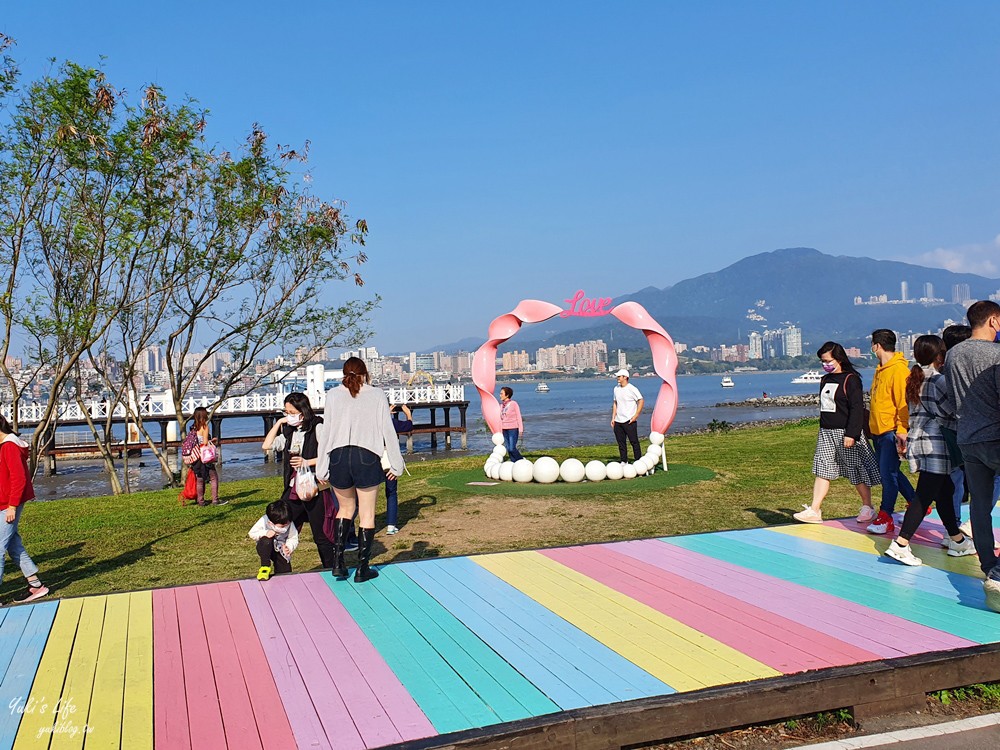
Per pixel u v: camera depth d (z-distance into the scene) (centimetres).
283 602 501
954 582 530
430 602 496
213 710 346
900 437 661
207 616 474
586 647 413
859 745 351
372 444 538
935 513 768
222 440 3478
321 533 642
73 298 1614
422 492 1203
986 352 477
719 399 10375
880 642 415
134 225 1582
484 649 413
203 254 1812
